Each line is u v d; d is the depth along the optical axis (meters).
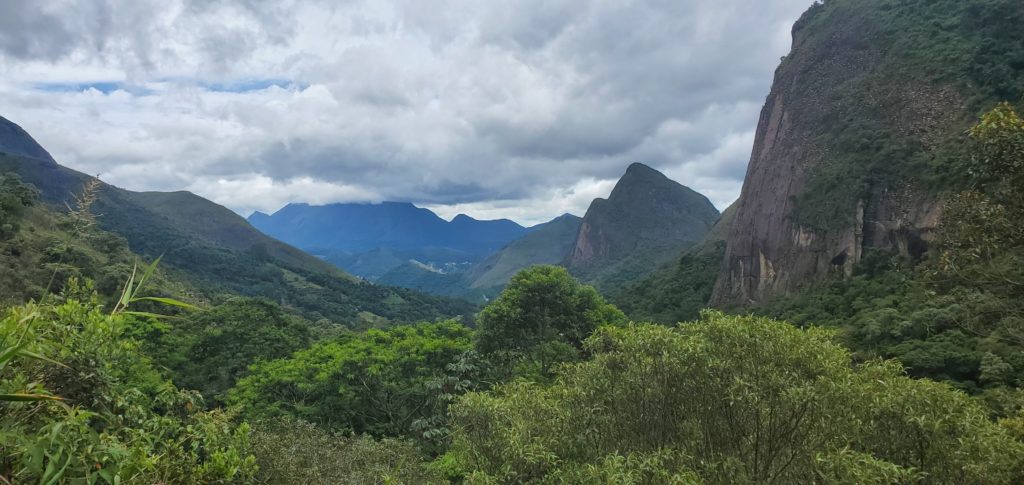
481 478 6.81
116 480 2.94
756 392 6.34
